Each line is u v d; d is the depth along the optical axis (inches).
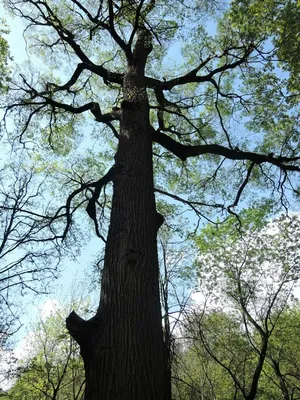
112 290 165.2
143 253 179.8
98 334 151.9
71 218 358.9
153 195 225.8
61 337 378.9
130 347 144.3
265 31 350.3
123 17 351.9
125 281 166.2
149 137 266.8
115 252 181.6
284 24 324.5
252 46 368.5
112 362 140.6
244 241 399.5
